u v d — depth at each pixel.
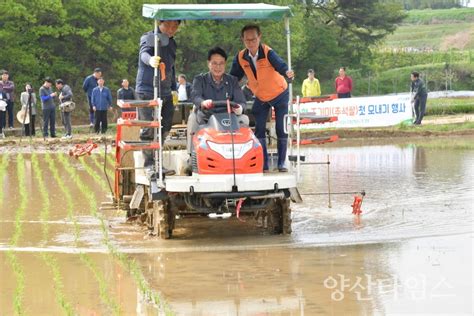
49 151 37.44
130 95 38.41
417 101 44.53
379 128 43.56
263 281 13.59
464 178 25.00
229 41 69.81
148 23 64.75
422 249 15.45
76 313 11.93
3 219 19.73
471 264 14.15
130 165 19.48
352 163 30.11
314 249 15.93
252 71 17.64
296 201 17.31
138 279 13.52
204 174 16.50
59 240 17.20
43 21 61.81
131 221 19.50
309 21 87.06
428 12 156.38
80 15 61.84
